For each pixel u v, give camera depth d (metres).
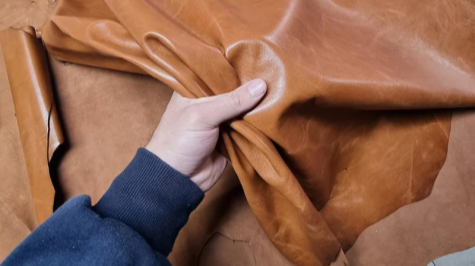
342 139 0.68
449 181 0.67
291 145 0.58
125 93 0.86
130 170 0.54
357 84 0.58
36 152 0.82
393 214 0.67
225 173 0.75
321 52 0.59
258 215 0.63
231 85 0.58
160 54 0.60
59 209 0.46
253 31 0.58
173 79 0.59
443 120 0.68
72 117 0.86
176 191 0.54
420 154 0.68
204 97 0.57
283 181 0.56
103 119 0.85
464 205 0.65
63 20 0.78
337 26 0.64
